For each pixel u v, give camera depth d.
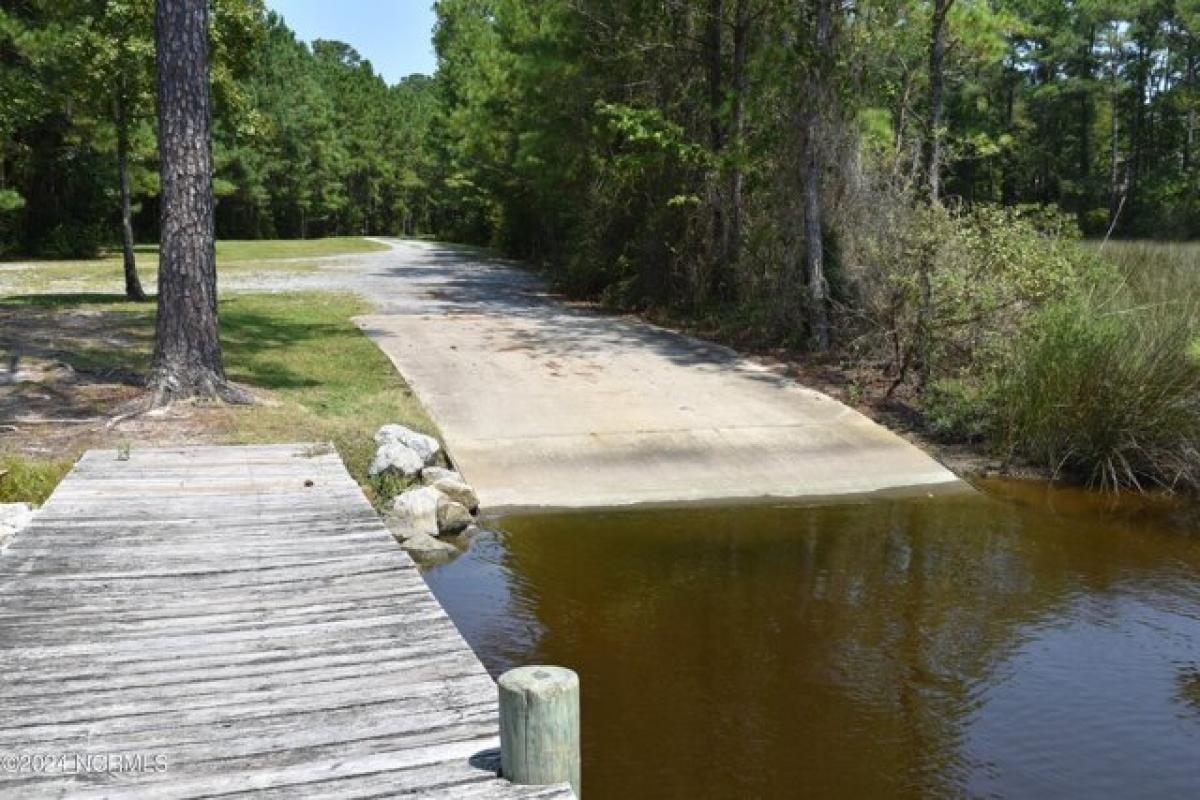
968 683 4.91
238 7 15.45
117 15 14.30
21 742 3.33
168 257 8.92
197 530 5.82
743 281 14.72
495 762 3.22
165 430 8.31
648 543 7.16
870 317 11.62
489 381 11.21
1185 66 43.09
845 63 13.52
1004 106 45.09
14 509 6.59
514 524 7.57
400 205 71.88
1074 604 6.05
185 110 8.80
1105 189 43.16
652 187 17.47
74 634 4.28
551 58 17.59
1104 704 4.71
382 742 3.36
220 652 4.12
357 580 5.02
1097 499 8.49
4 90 14.98
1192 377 8.95
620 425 9.84
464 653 4.14
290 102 53.12
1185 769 4.13
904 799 3.87
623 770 4.05
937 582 6.41
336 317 15.39
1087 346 9.09
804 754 4.21
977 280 10.23
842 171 13.40
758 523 7.68
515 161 23.88
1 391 9.22
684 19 16.77
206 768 3.17
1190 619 5.81
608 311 17.55
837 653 5.27
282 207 55.97
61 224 31.45
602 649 5.29
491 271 26.09
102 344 11.68
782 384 11.51
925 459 9.31
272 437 8.32
